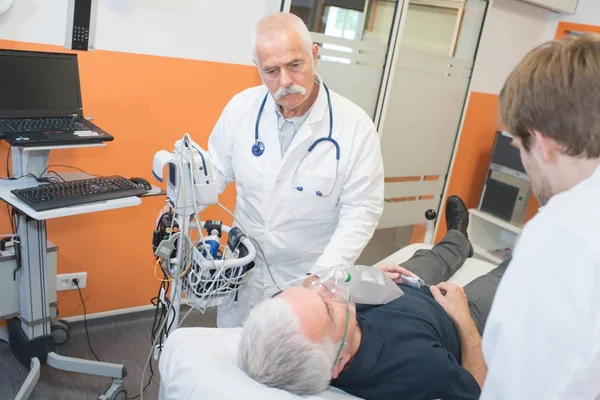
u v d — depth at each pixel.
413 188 3.59
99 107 2.36
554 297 0.78
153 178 2.61
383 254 3.62
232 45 2.64
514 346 0.81
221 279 1.57
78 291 2.59
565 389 0.76
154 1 2.35
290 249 1.88
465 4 3.31
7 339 2.37
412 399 1.27
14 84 1.92
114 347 2.55
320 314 1.18
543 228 0.82
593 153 0.84
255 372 1.14
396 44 2.99
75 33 2.03
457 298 1.64
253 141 1.85
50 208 1.71
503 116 0.94
